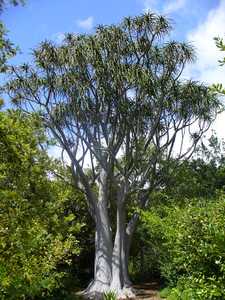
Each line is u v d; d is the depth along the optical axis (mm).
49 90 20969
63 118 21188
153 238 18312
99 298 19625
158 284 23156
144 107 21125
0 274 3623
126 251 22000
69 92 20656
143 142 21734
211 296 3486
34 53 20781
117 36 20094
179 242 4129
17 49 6051
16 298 3943
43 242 6965
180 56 20594
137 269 28047
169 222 5293
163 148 22438
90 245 24656
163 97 21000
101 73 20078
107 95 20312
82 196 23797
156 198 23031
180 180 23328
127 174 21547
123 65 19953
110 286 20750
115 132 21375
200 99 21359
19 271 4238
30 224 5488
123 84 20359
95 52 20031
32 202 6852
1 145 4941
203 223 3938
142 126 21562
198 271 3834
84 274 24453
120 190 21891
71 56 20141
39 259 5992
